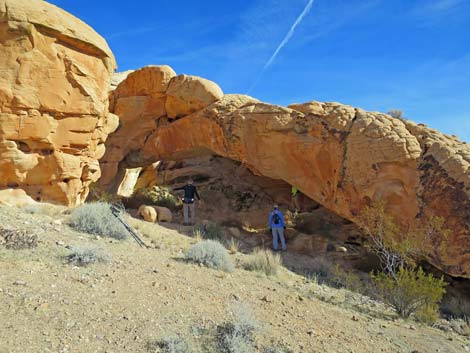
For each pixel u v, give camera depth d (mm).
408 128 11016
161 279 5188
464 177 8898
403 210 9633
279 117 12859
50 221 7488
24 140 9031
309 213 15211
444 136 10594
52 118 9469
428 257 8719
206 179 21547
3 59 8570
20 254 5051
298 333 4195
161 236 9188
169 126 15820
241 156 13938
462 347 5094
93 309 3775
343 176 11023
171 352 3178
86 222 7699
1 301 3576
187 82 15086
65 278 4469
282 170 13039
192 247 7266
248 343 3600
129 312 3855
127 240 7656
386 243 8602
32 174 9359
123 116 15852
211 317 4129
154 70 15844
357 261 10766
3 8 8523
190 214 13523
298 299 5824
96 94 10672
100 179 15242
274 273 7824
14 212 7688
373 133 10812
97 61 10742
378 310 6598
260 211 17047
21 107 8781
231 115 13922
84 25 10625
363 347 4199
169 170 24969
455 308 7715
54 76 9383
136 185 23266
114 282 4684
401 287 6555
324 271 9383
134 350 3146
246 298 5141
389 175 10094
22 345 2906
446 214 8875
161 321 3781
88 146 10617
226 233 12078
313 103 12844
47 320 3379
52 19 9297
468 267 8266
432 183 9383
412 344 4750
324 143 11859
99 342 3172
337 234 13086
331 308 5820
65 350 2947
